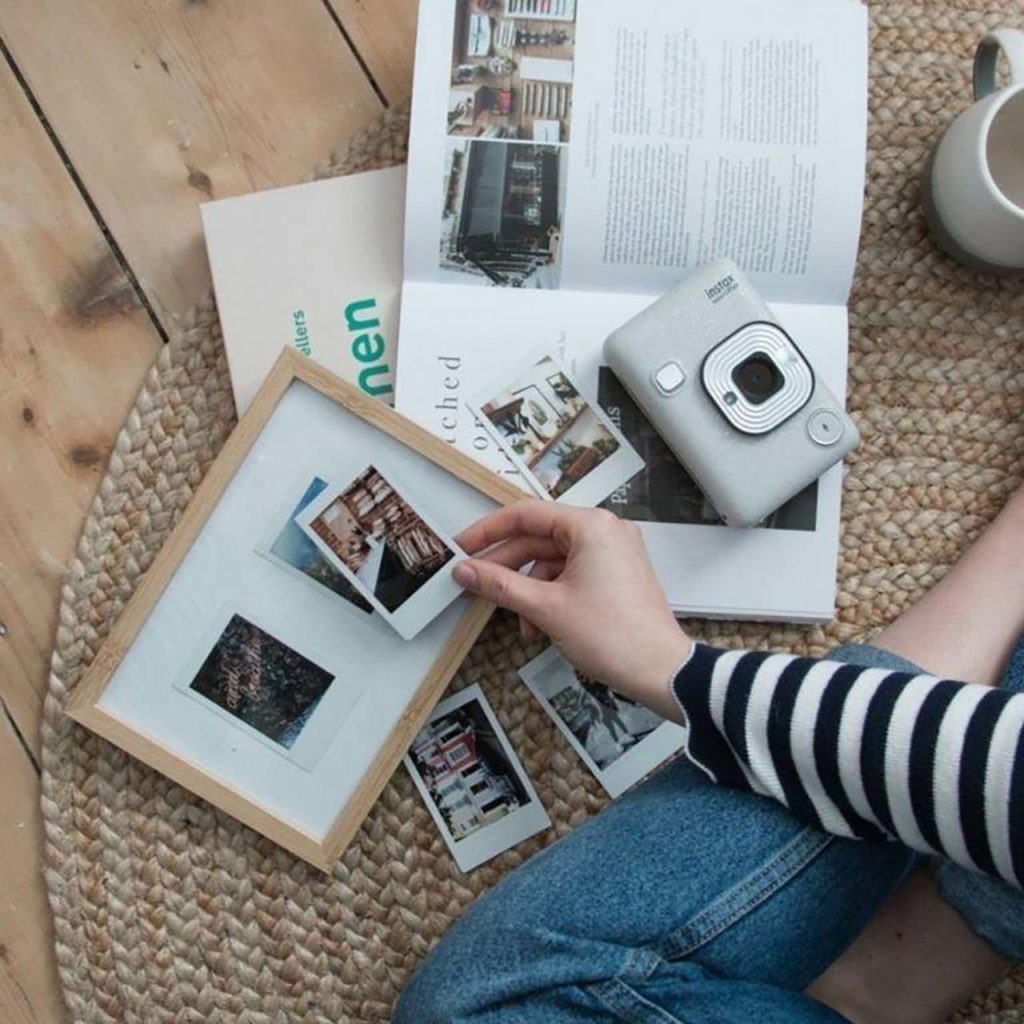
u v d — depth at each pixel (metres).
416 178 0.74
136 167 0.79
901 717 0.60
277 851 0.78
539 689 0.78
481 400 0.76
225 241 0.77
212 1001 0.78
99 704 0.75
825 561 0.77
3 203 0.79
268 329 0.77
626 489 0.77
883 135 0.79
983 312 0.80
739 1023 0.64
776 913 0.67
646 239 0.76
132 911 0.78
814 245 0.76
